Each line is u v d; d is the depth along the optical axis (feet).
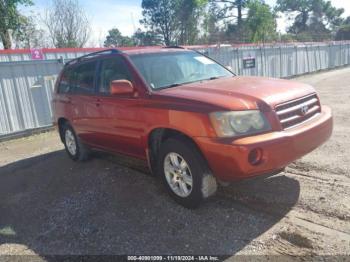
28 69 32.76
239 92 12.90
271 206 13.41
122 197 15.57
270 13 152.46
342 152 18.79
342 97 38.70
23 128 32.73
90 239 12.62
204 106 12.26
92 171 19.15
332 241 10.93
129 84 14.62
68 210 15.11
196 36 158.81
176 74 15.97
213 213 13.30
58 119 21.94
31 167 21.98
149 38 171.01
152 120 13.94
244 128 11.77
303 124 13.00
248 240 11.43
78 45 78.64
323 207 12.94
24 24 66.23
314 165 17.19
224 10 154.30
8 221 14.88
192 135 12.45
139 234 12.53
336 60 97.96
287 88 13.64
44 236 13.25
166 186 14.42
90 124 18.35
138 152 15.71
